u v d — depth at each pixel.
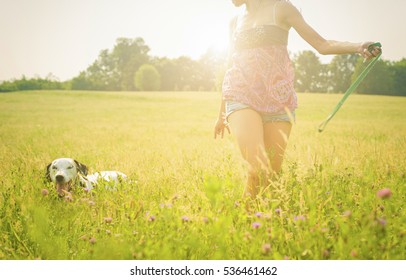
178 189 9.63
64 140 27.95
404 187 7.66
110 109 75.88
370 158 12.07
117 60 180.75
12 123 49.69
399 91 137.00
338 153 15.01
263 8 8.38
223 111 9.53
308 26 8.05
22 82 140.38
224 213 6.32
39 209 6.55
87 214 7.87
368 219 5.38
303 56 159.88
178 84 188.88
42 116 62.25
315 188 6.89
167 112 69.50
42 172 10.85
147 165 13.74
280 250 5.80
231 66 8.79
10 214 7.59
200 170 10.37
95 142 26.45
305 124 44.66
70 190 10.98
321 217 6.16
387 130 36.19
